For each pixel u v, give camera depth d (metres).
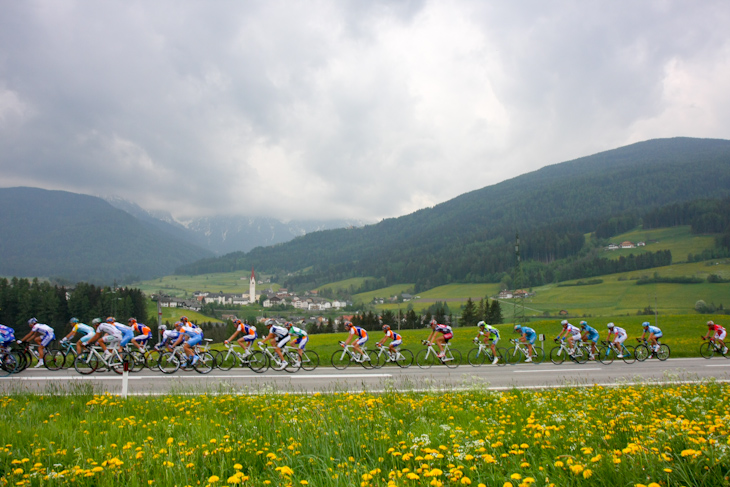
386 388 13.25
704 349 26.05
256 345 20.34
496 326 37.28
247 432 6.92
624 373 19.38
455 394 12.23
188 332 18.56
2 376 16.92
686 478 4.10
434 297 143.75
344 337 35.12
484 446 5.72
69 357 19.02
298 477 4.73
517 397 11.68
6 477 4.95
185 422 8.02
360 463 5.29
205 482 4.74
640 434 6.12
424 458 4.98
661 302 94.00
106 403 10.05
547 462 4.93
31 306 78.56
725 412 8.21
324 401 10.23
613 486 4.13
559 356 22.97
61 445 6.35
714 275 104.06
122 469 5.06
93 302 86.69
